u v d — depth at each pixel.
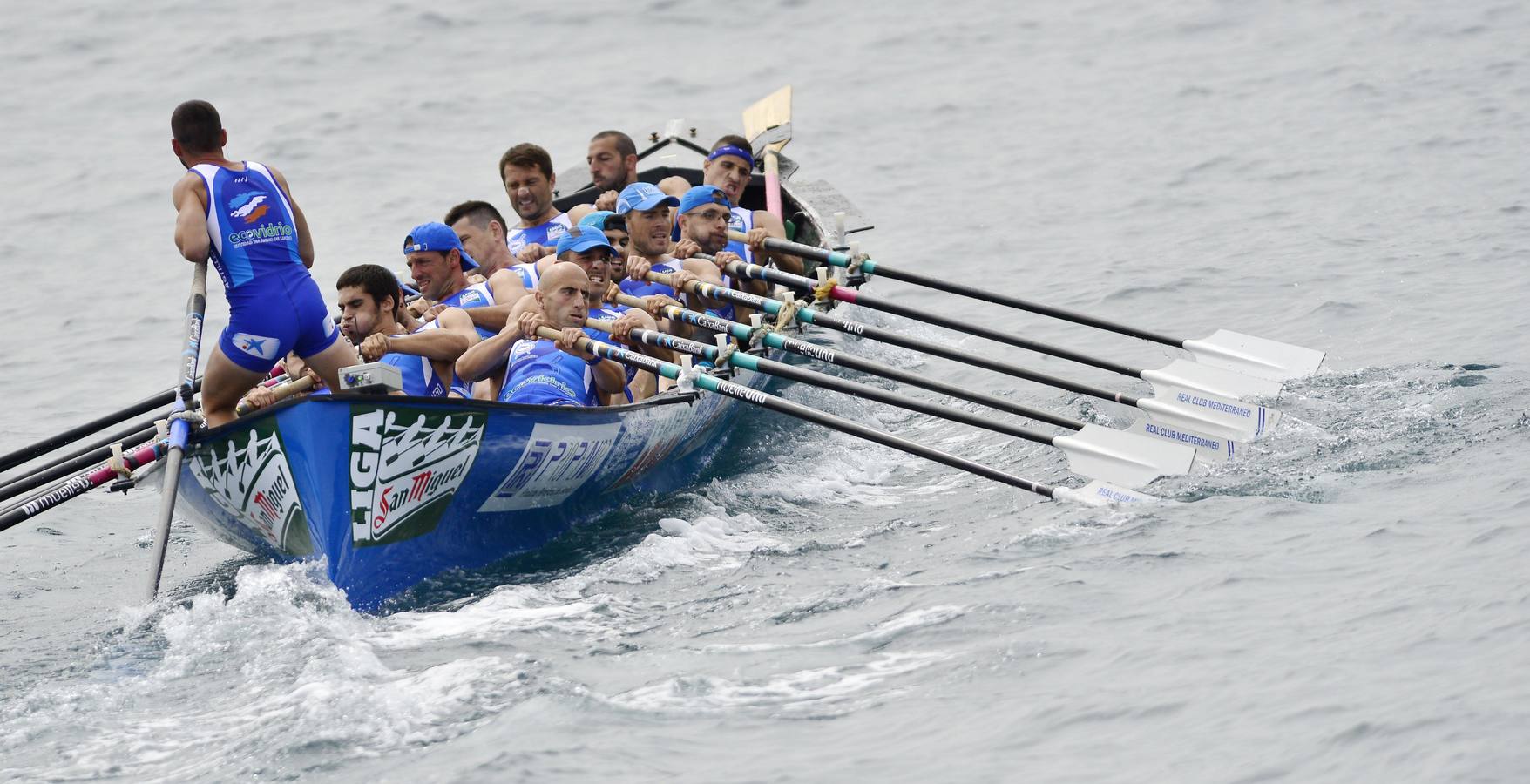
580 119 88.50
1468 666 21.98
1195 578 27.00
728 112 89.06
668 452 37.12
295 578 29.83
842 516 34.28
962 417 34.94
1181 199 67.62
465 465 30.72
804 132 84.44
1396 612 24.38
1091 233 64.31
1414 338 44.88
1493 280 50.66
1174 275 56.53
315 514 29.22
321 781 21.61
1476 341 43.41
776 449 40.19
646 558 31.31
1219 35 95.75
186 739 23.58
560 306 34.72
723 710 23.06
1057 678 23.19
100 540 38.09
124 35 106.69
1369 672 22.16
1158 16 101.25
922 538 31.67
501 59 100.50
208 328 59.72
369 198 76.94
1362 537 28.34
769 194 55.97
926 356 50.25
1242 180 69.38
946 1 109.56
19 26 108.56
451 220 40.88
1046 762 20.53
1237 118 79.75
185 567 35.38
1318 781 19.41
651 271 42.50
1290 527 29.44
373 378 28.59
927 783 20.23
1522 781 18.67
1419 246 56.41
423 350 33.66
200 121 31.47
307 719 23.59
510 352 35.81
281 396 31.38
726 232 46.12
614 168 51.62
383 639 27.45
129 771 22.53
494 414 30.47
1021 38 99.81
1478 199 61.81
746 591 28.97
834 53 99.38
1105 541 29.69
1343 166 69.50
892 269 46.22
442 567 31.55
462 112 90.75
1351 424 36.59
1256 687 22.06
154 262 69.25
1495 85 79.69
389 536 30.11
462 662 25.83
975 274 60.34
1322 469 33.41
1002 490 35.41
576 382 35.56
